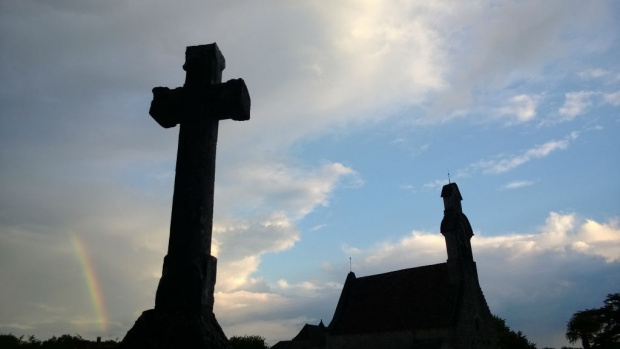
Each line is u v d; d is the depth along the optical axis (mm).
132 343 10539
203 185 12398
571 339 62406
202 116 13078
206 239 12070
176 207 12164
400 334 43062
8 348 48375
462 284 44281
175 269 11477
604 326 60688
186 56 14195
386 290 49625
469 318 43219
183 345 10281
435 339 40562
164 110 13578
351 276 53812
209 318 11242
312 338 77500
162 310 11031
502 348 69062
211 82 13742
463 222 48375
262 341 81500
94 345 49312
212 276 11883
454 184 49719
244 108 13273
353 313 49188
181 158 12688
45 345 50969
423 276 48156
